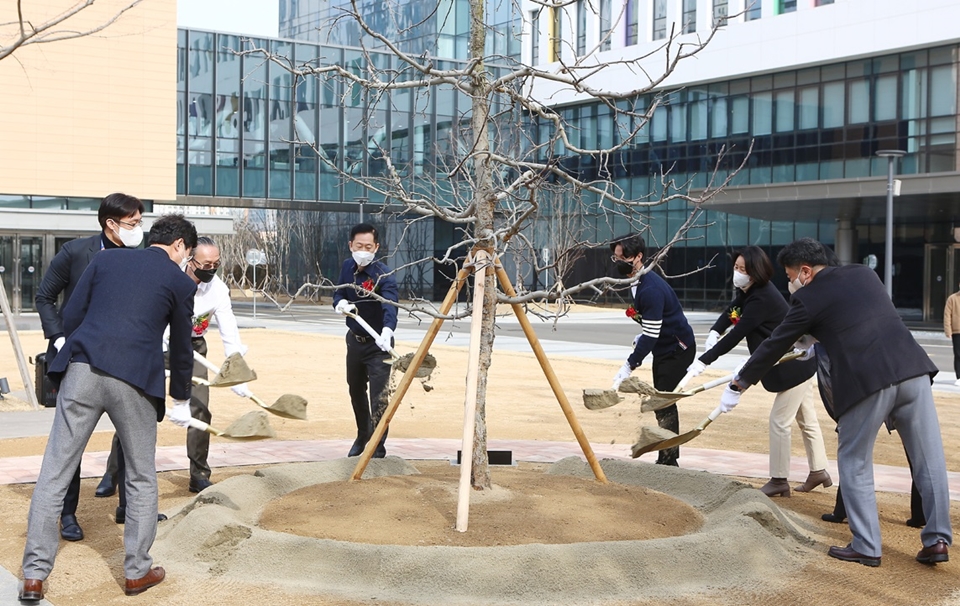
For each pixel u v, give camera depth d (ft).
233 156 129.29
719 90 122.93
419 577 14.70
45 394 26.73
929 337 90.79
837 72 111.65
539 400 42.24
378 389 25.32
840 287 16.98
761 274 21.50
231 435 16.52
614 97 18.88
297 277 178.09
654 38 125.08
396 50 18.76
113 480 21.75
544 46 108.88
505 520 17.20
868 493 16.89
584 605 14.38
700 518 18.39
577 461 23.13
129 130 119.44
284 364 58.54
